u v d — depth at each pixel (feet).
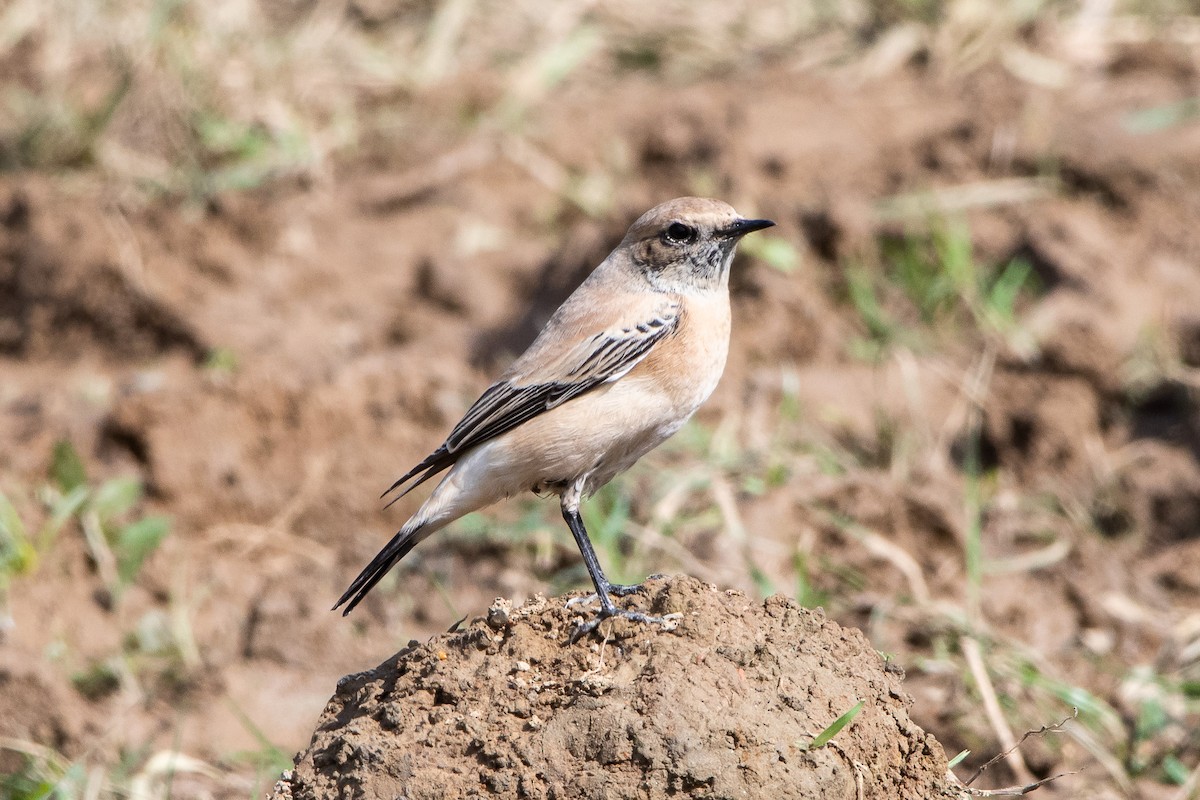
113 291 55.52
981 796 29.25
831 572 41.52
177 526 45.14
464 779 23.94
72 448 45.14
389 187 61.52
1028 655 38.83
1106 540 45.50
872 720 24.95
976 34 64.95
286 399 48.32
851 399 49.16
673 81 67.62
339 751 24.77
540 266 56.29
